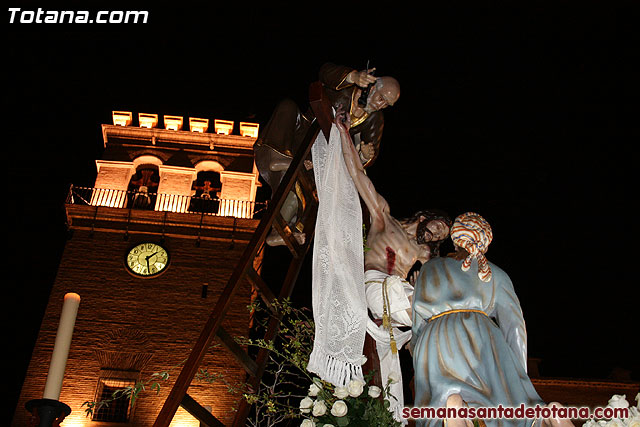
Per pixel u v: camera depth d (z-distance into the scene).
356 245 6.60
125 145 36.16
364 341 6.31
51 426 6.03
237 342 7.00
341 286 6.33
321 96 7.21
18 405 29.17
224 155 36.47
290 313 7.35
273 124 8.77
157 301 32.34
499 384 5.02
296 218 8.50
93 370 30.41
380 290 6.52
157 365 30.73
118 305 32.12
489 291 5.50
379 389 5.26
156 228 33.84
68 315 6.50
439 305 5.44
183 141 36.59
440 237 6.89
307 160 8.15
